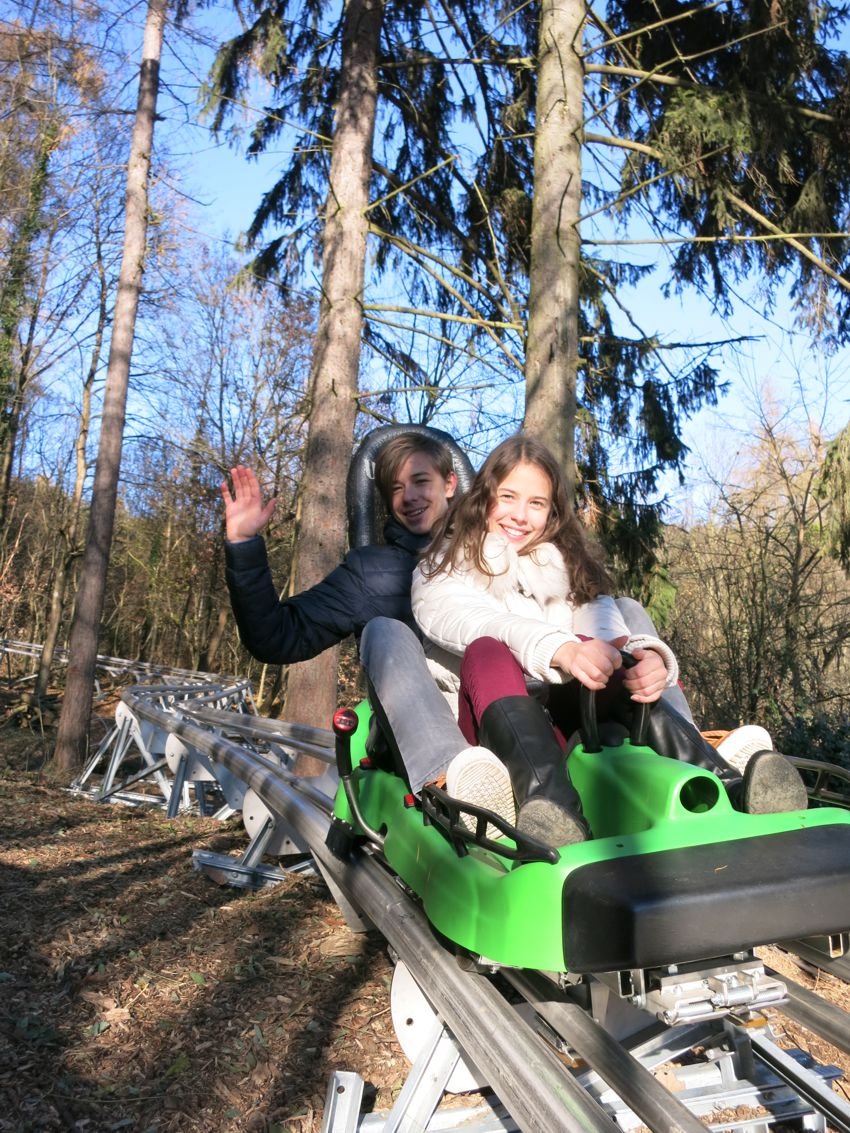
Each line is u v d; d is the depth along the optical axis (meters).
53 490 28.17
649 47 9.17
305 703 10.38
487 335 11.15
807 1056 2.82
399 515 3.64
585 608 2.90
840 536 8.49
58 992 3.54
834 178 8.80
